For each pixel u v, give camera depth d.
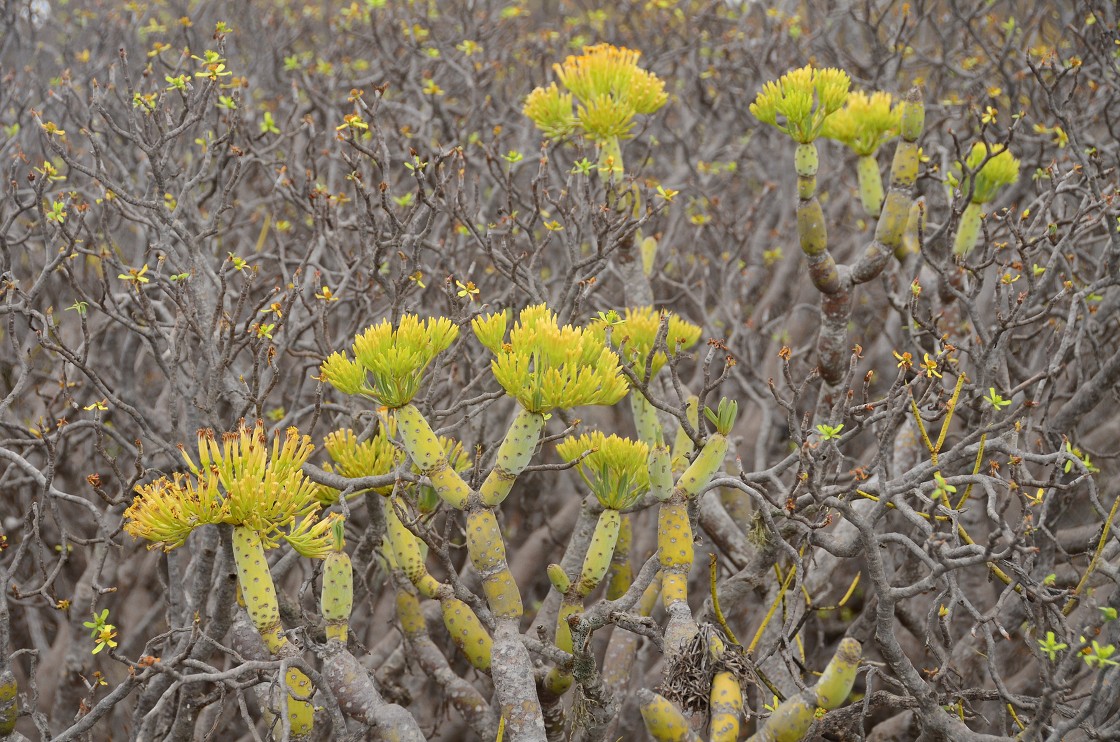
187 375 3.77
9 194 3.88
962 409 3.43
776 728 1.84
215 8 8.08
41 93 5.72
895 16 7.05
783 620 2.69
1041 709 2.21
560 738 2.90
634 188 3.46
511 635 2.19
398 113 6.23
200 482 1.88
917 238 3.62
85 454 4.97
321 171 5.84
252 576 1.99
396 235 3.14
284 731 2.00
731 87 7.21
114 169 5.30
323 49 7.65
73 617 4.33
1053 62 3.73
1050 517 3.49
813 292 6.09
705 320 5.22
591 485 2.35
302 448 2.02
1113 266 3.18
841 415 2.43
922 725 2.74
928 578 2.23
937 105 6.12
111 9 7.60
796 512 2.74
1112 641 2.50
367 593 3.23
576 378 2.02
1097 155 3.62
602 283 5.25
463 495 2.18
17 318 5.04
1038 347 4.36
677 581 2.20
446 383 4.01
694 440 2.35
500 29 7.49
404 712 2.27
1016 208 5.40
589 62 3.10
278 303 2.77
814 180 3.03
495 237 4.96
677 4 7.97
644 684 4.23
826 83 2.94
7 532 4.75
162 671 2.09
